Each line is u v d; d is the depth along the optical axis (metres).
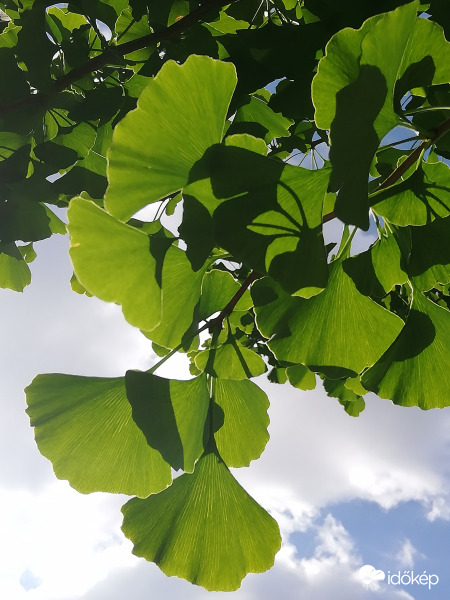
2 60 0.30
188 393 0.24
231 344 0.25
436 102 0.23
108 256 0.18
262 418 0.27
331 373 0.23
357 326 0.23
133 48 0.30
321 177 0.19
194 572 0.24
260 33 0.26
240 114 0.33
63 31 0.34
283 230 0.19
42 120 0.32
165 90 0.17
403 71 0.19
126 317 0.19
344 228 0.23
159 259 0.19
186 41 0.31
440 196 0.21
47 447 0.22
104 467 0.22
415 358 0.23
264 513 0.24
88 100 0.31
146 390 0.22
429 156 0.28
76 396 0.22
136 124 0.17
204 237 0.19
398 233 0.22
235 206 0.19
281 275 0.19
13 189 0.31
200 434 0.24
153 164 0.18
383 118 0.18
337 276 0.23
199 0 0.31
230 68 0.18
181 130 0.18
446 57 0.19
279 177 0.19
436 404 0.23
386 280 0.23
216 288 0.26
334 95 0.17
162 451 0.22
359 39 0.17
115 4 0.34
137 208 0.18
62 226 0.36
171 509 0.24
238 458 0.27
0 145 0.33
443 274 0.24
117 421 0.23
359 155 0.17
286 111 0.27
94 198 0.32
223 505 0.24
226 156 0.19
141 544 0.23
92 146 0.33
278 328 0.23
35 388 0.22
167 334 0.23
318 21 0.25
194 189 0.19
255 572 0.24
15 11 0.38
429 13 0.22
